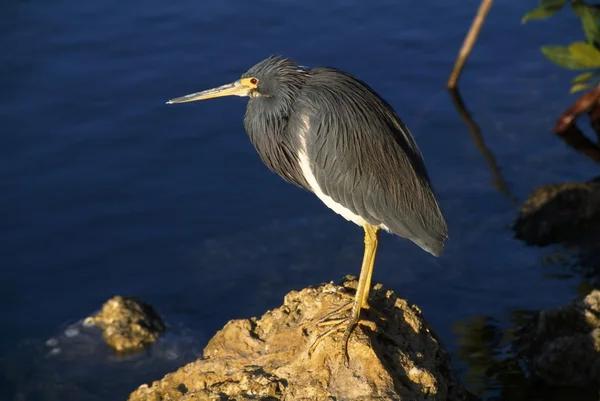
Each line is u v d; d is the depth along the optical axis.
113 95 19.23
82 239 16.03
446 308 14.53
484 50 21.28
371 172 9.70
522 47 21.36
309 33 21.36
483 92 20.02
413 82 20.20
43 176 17.22
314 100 9.79
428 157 18.28
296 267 15.39
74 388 13.16
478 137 18.75
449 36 21.56
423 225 9.93
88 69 19.92
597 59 16.67
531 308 14.41
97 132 18.30
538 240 15.84
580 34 21.52
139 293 15.00
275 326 9.83
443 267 15.38
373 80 20.16
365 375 8.67
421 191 9.89
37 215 16.44
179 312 14.57
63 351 13.78
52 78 19.59
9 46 20.47
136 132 18.36
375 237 9.96
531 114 19.41
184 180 17.30
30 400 13.01
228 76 19.78
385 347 9.09
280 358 9.31
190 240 16.05
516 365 13.01
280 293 14.89
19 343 14.00
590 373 12.21
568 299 14.54
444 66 20.66
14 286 15.11
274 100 10.12
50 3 21.97
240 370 9.30
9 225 16.20
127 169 17.48
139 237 16.09
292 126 9.98
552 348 12.43
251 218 16.47
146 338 13.86
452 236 16.08
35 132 18.17
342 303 9.48
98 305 14.77
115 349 13.73
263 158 10.67
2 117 18.48
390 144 9.75
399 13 22.27
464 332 13.97
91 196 16.88
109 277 15.34
